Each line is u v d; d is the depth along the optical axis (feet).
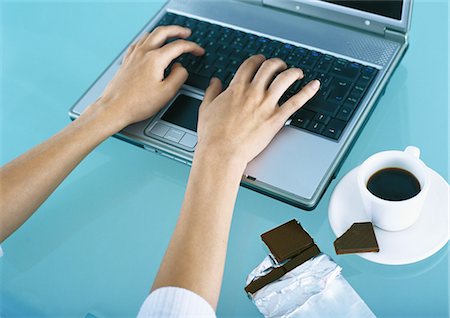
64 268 2.87
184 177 3.08
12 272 2.88
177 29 3.41
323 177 2.80
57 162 2.87
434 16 3.55
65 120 3.40
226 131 2.80
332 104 3.03
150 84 3.13
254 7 3.51
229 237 2.83
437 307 2.58
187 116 3.14
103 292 2.79
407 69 3.33
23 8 3.97
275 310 2.53
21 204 2.77
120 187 3.07
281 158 2.87
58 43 3.75
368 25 3.25
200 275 2.35
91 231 2.95
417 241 2.63
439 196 2.73
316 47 3.26
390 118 3.14
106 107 3.07
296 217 2.86
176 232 2.51
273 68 3.08
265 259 2.69
